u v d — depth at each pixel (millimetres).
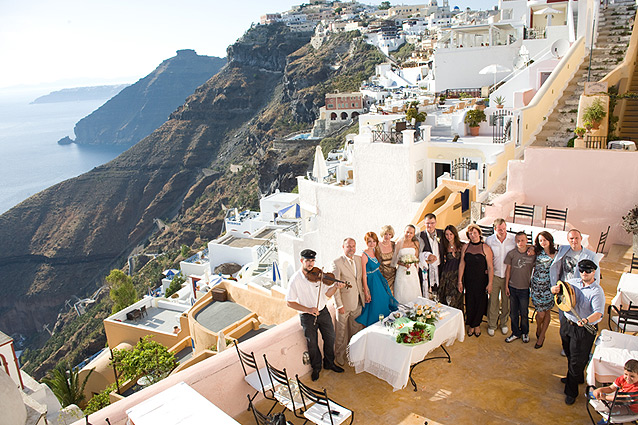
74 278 194125
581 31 25922
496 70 32969
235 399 6793
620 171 12609
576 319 6594
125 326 33562
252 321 20328
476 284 8383
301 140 138750
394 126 25281
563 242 10422
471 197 16906
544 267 7840
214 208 188625
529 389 7090
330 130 136250
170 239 185000
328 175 34750
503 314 8617
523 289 8133
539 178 13852
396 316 7664
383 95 98188
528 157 13914
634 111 19922
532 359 7871
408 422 6480
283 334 7320
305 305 7227
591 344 6602
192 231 181375
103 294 160000
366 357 7480
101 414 5602
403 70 115312
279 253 29766
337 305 7598
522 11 50812
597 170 12930
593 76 22703
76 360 82688
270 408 6844
